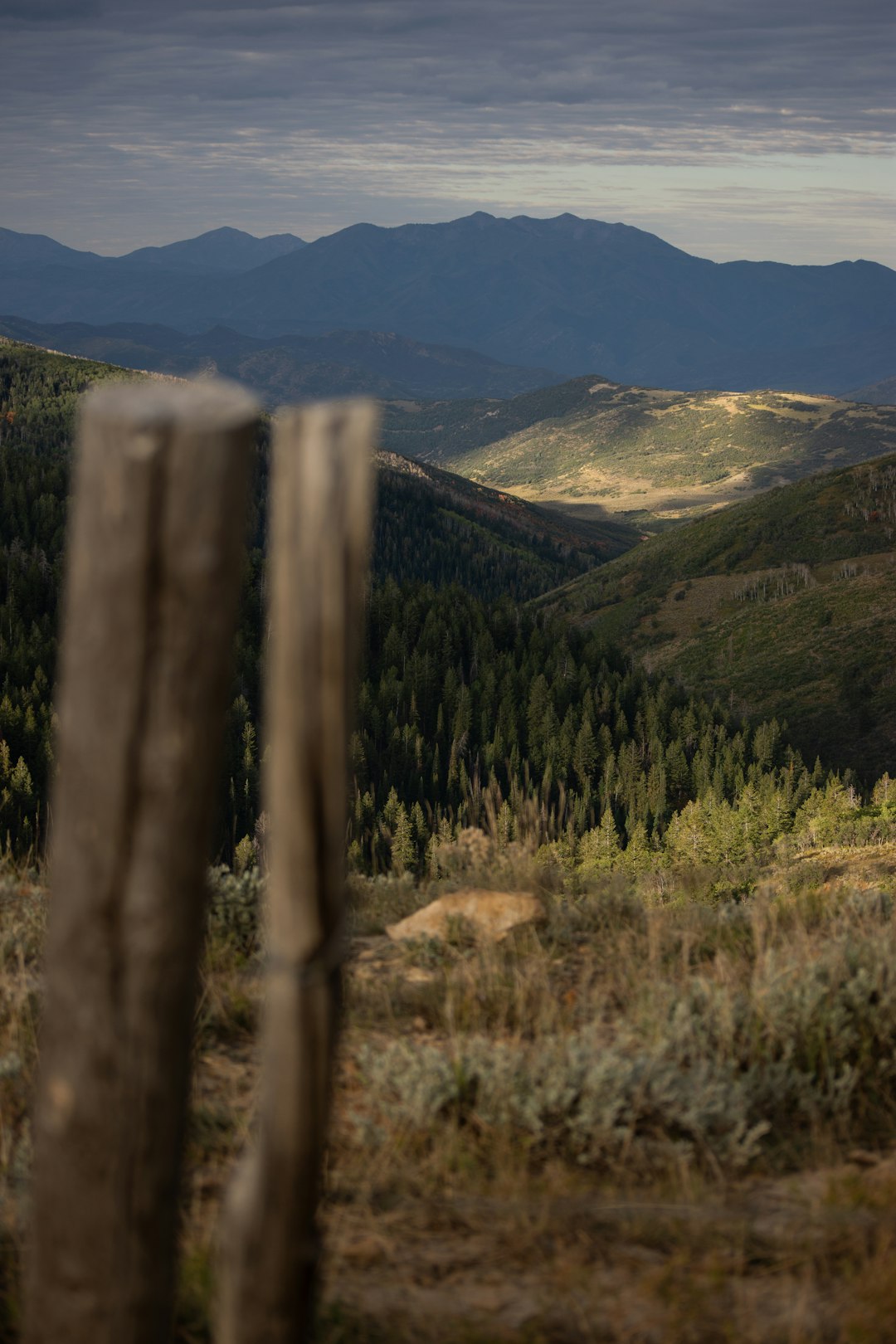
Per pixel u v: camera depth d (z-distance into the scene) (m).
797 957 5.06
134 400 1.33
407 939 6.10
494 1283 2.77
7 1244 2.73
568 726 104.94
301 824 1.45
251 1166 1.61
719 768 91.25
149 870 1.40
